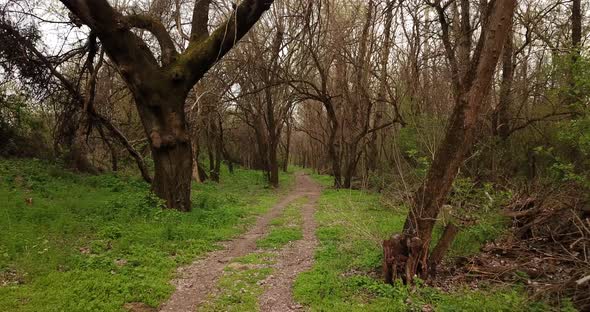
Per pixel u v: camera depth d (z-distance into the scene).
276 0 19.72
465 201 8.76
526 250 8.53
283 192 24.70
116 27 11.40
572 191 9.20
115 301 5.91
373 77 23.89
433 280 7.01
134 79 12.04
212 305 6.14
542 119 15.08
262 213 15.20
